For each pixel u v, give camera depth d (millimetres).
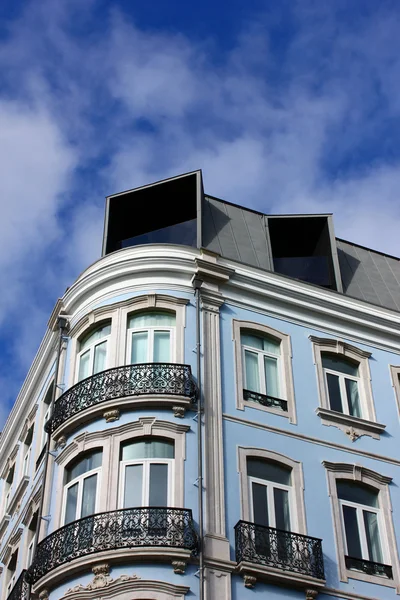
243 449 22625
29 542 25547
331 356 26656
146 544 19578
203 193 29672
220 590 19688
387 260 32281
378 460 24531
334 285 28609
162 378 22750
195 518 20641
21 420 31812
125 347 24203
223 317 25344
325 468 23500
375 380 26594
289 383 24938
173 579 19406
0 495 32219
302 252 29891
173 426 22078
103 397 22688
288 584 20453
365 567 22094
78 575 19922
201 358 23906
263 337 25891
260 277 26750
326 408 24844
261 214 30609
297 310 26891
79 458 22703
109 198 29000
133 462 21719
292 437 23672
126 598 19172
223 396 23484
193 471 21500
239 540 20531
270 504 22219
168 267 25547
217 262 26281
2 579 27578
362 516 23281
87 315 25438
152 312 24922
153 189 28797
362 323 27609
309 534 21938
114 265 25672
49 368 28766
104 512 20375
